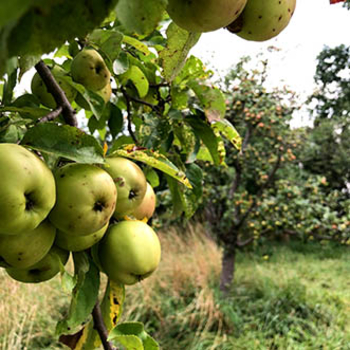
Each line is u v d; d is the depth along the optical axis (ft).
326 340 14.66
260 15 1.90
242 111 18.29
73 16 0.90
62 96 2.91
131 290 17.04
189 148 4.25
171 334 15.19
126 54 3.91
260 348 14.16
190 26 1.63
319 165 32.12
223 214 19.63
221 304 16.83
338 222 16.89
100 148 2.38
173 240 24.44
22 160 2.04
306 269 25.29
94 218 2.41
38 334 11.89
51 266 2.72
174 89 4.25
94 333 3.26
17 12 0.62
